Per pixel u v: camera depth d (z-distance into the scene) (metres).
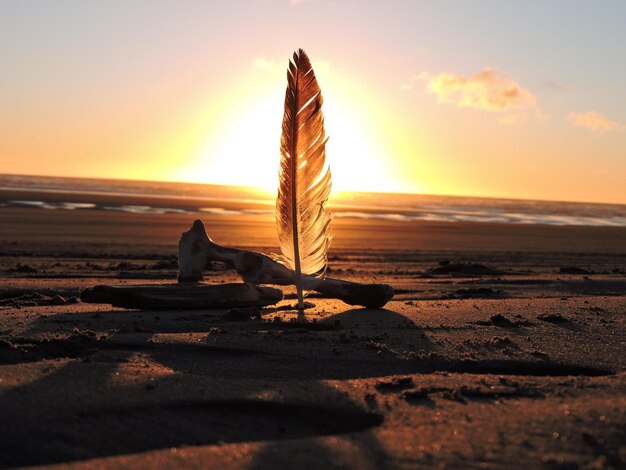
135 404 0.24
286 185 0.46
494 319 0.42
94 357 0.31
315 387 0.27
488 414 0.23
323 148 0.45
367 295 0.47
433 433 0.21
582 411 0.23
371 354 0.33
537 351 0.34
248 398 0.25
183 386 0.26
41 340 0.34
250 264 0.48
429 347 0.35
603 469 0.18
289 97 0.45
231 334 0.36
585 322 0.43
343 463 0.19
